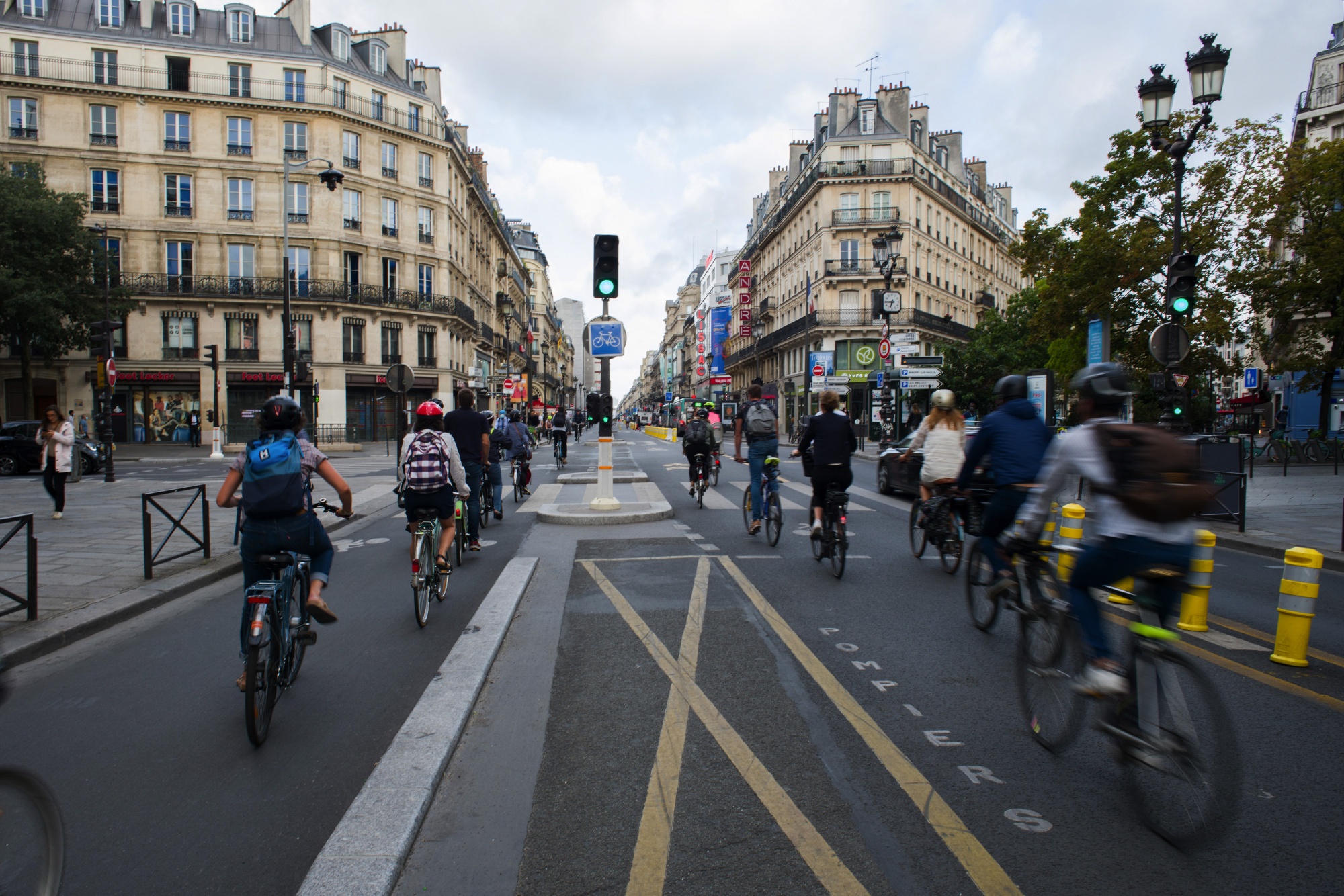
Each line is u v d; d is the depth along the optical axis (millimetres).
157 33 40469
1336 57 35531
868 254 46500
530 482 19375
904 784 3389
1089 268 26297
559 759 3654
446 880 2705
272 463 4039
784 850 2863
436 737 3777
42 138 38469
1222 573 8273
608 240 11359
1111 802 3238
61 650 5516
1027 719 3943
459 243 50969
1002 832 2990
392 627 6051
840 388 46062
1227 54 11852
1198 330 24859
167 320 40281
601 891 2635
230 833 3031
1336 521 11680
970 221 56781
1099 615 3363
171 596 7074
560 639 5605
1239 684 4699
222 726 4105
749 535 10344
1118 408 3469
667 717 4152
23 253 34125
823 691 4527
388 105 44156
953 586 7285
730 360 79312
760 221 70062
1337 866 2750
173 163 39781
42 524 11164
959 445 7879
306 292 41000
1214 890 2615
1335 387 35438
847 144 47125
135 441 40719
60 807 3213
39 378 40031
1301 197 25234
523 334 80625
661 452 34500
